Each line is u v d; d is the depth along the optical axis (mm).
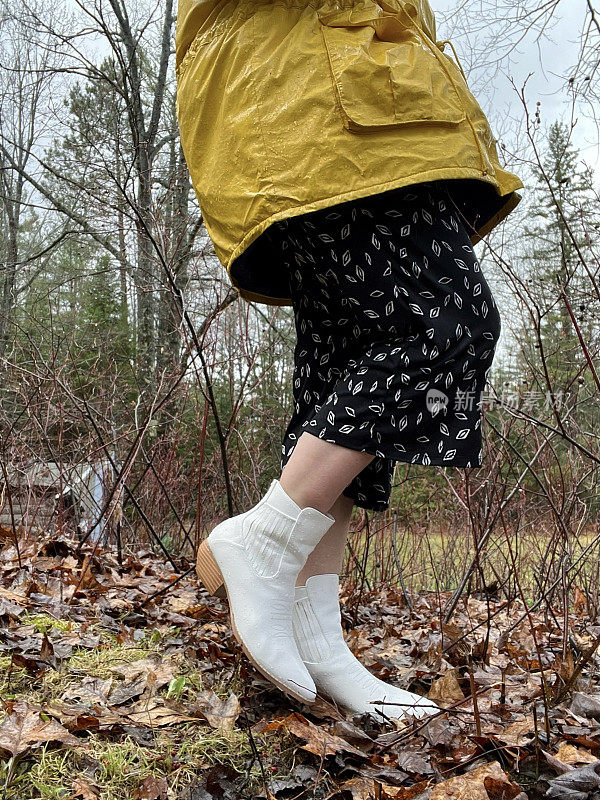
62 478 3084
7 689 1245
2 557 2338
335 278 1243
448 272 1193
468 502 2430
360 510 3648
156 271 6219
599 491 2908
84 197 6672
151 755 1073
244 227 1247
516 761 1142
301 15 1270
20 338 5137
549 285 2287
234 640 1612
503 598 3422
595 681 1627
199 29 1380
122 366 6086
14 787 960
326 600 1414
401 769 1124
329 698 1374
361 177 1164
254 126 1226
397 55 1216
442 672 1596
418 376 1167
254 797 1017
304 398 1437
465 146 1218
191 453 4500
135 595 2090
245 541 1282
